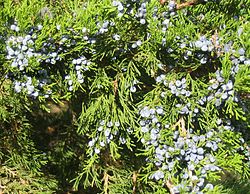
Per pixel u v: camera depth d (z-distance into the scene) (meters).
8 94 0.33
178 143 0.28
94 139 0.32
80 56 0.30
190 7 0.30
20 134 0.37
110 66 0.32
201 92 0.29
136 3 0.28
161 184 0.31
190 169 0.28
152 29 0.28
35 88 0.29
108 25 0.29
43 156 0.38
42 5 0.31
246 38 0.27
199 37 0.28
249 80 0.25
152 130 0.29
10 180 0.36
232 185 0.42
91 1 0.30
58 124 0.44
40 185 0.36
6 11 0.29
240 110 0.27
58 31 0.28
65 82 0.31
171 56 0.29
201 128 0.29
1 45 0.29
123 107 0.31
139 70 0.33
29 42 0.28
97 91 0.32
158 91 0.30
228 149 0.29
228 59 0.26
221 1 0.30
